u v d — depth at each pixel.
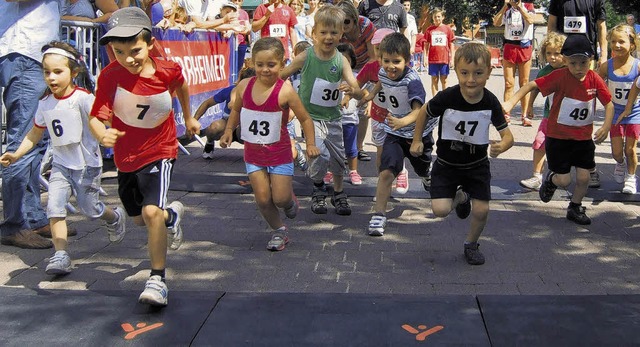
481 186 5.03
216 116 10.87
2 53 5.23
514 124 12.30
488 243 5.54
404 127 5.81
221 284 4.66
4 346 3.74
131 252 5.27
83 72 5.09
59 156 4.80
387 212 6.40
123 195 4.50
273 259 5.15
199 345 3.75
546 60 7.02
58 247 4.75
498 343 3.76
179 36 9.02
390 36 5.79
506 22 11.91
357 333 3.87
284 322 4.00
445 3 42.81
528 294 4.50
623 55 6.93
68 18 7.20
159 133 4.30
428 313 4.10
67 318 4.05
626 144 6.96
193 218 6.18
